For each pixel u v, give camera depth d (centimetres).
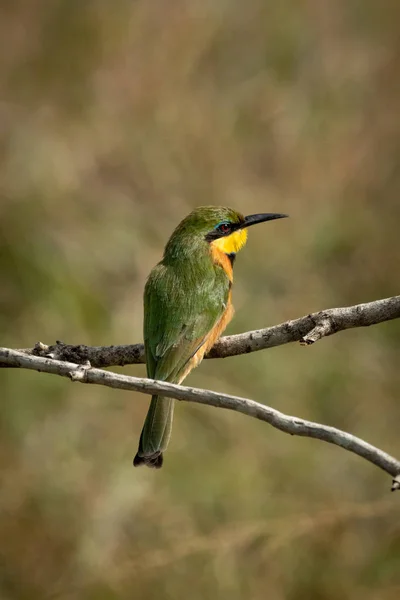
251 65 1680
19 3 1667
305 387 1293
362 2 1731
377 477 1207
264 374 1279
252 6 1717
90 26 1661
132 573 1117
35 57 1645
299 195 1555
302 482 1193
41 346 788
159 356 805
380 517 1155
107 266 1423
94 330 1329
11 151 1522
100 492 1184
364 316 699
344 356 1322
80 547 1146
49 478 1191
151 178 1555
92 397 1248
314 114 1636
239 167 1582
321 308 1400
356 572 1134
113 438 1228
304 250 1455
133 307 1366
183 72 1653
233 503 1168
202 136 1588
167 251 899
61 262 1373
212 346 829
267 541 1122
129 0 1680
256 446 1208
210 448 1205
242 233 931
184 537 1138
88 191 1519
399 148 1594
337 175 1573
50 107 1616
